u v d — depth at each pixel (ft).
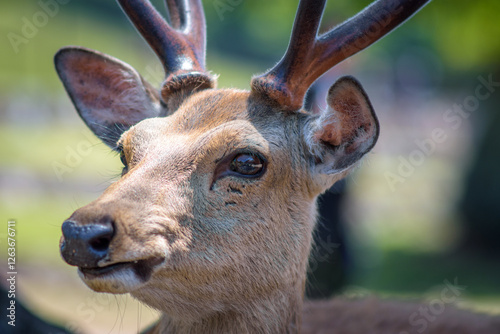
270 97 22.68
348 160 22.89
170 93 24.34
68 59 25.80
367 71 189.16
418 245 83.82
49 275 53.88
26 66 146.61
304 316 29.27
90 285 18.78
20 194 81.46
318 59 22.53
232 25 188.34
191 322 22.22
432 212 100.89
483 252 81.61
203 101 22.93
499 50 84.12
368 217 95.40
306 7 22.06
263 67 190.29
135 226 19.04
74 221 18.22
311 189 23.44
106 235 18.34
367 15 22.27
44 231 69.36
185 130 22.04
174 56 24.53
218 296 21.31
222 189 21.24
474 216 84.17
